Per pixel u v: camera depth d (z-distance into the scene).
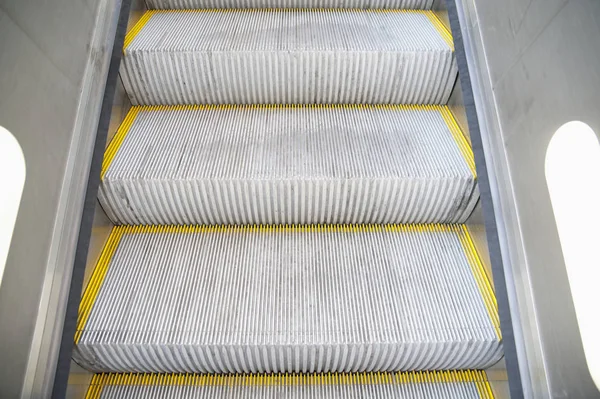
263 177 2.40
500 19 2.41
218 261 2.39
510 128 2.26
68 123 2.24
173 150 2.53
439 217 2.55
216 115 2.79
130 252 2.41
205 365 2.21
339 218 2.56
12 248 1.79
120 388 2.27
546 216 1.95
